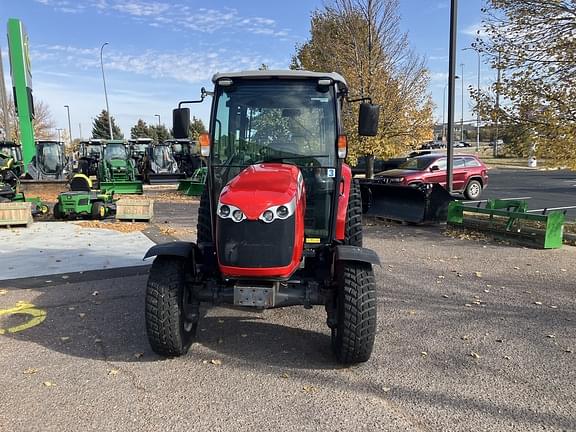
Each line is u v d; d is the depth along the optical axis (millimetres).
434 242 9938
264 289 4121
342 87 5375
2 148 17016
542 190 21375
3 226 11867
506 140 11758
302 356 4594
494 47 11125
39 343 4883
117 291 6609
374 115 5242
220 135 5102
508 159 47906
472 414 3572
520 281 7047
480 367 4336
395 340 4938
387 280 7094
